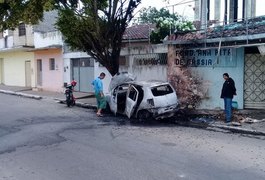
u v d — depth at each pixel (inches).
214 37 559.5
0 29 604.4
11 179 272.8
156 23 761.6
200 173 277.6
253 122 488.7
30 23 595.5
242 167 293.4
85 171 287.6
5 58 1350.9
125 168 292.8
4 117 586.9
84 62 913.5
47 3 540.1
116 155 335.6
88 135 433.1
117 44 676.7
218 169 288.0
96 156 333.4
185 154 335.6
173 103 523.8
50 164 311.3
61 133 447.2
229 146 368.2
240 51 584.4
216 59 599.8
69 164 309.3
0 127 496.1
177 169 288.2
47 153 349.7
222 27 583.5
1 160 329.1
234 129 456.1
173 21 722.2
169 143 383.6
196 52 620.7
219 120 514.9
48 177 275.3
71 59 958.4
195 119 530.9
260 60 583.8
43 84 1090.1
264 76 585.6
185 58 633.0
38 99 884.6
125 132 449.1
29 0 570.9
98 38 648.4
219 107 608.4
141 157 326.6
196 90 626.5
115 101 575.5
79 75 935.7
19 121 544.4
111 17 653.3
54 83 1033.5
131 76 645.9
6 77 1355.8
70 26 629.6
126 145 376.8
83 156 334.3
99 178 269.1
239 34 528.1
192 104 629.6
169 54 649.6
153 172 280.8
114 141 397.7
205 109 614.9
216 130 462.0
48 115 604.4
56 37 999.6
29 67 1190.3
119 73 647.1
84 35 656.4
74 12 630.5
